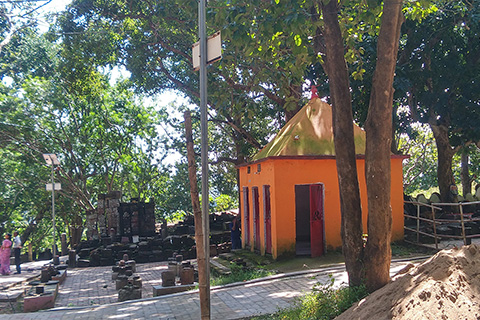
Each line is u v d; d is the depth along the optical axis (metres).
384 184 6.93
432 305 4.66
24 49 29.08
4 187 28.58
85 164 29.53
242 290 9.91
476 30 17.38
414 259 11.75
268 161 12.98
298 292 9.17
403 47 20.55
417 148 33.91
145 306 9.73
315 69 18.95
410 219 17.05
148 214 23.97
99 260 19.97
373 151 6.94
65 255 23.80
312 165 12.84
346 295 6.97
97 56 21.06
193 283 11.87
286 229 12.52
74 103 28.78
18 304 11.73
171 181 34.38
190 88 22.91
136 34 21.48
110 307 10.11
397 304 5.25
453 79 18.12
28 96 26.45
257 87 13.57
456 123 18.47
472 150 23.05
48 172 28.50
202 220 5.69
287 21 7.81
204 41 5.82
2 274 16.80
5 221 30.70
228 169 32.22
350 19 10.44
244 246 15.59
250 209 14.99
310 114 13.98
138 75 21.62
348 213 7.39
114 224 23.34
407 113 22.47
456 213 17.42
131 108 30.03
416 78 18.31
